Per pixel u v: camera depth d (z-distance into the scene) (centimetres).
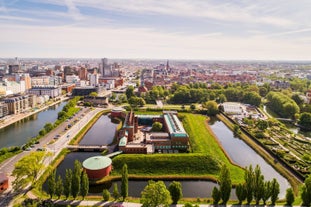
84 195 12138
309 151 19662
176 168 16025
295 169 15975
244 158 19000
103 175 14888
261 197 11769
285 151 19200
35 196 12356
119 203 11950
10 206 11412
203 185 14662
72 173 12588
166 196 10269
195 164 16338
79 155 18738
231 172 15800
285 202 12256
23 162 12888
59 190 11831
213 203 11981
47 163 16462
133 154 17475
